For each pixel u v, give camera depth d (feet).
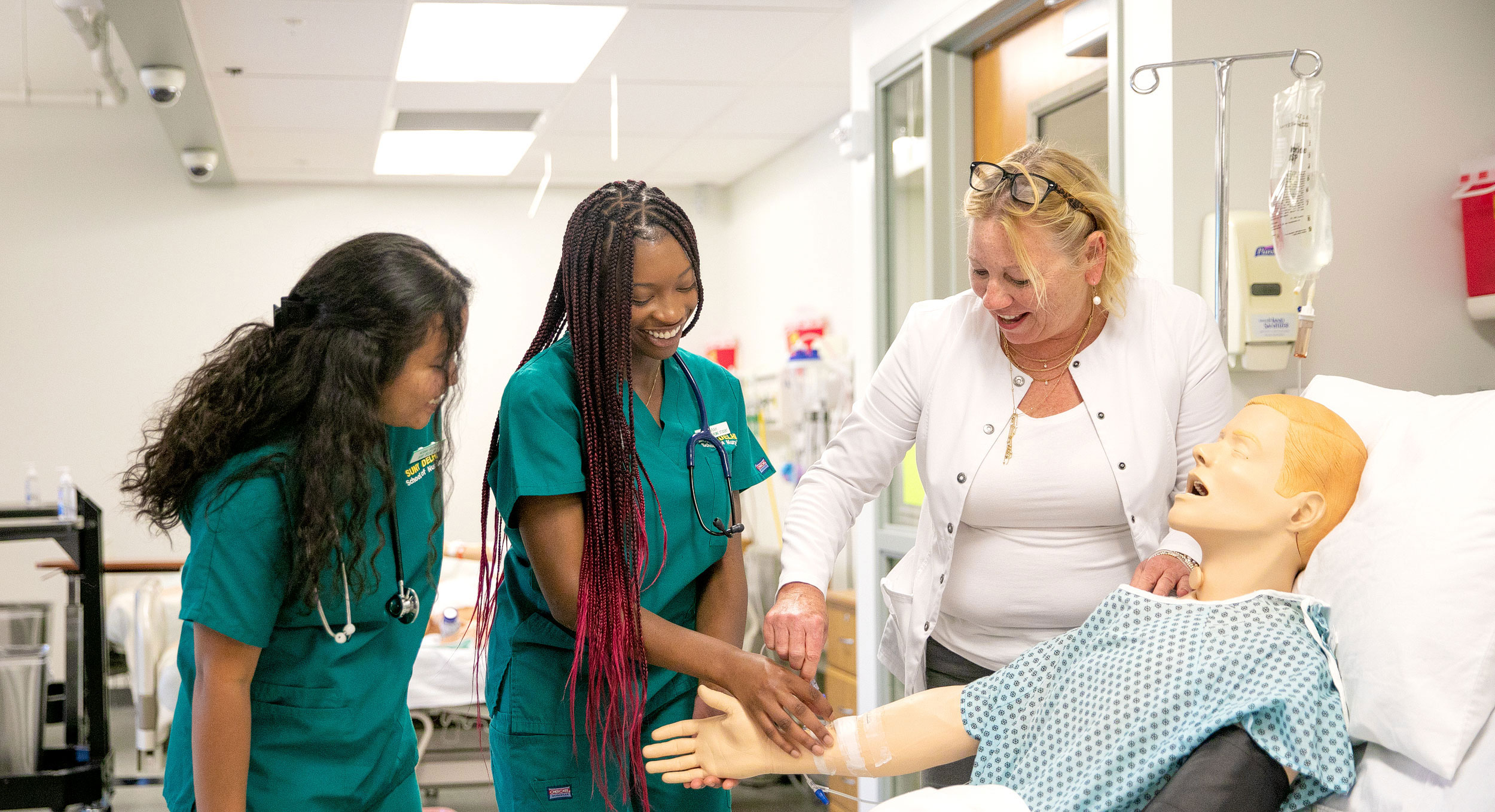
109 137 18.62
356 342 3.85
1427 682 3.52
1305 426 4.23
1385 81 7.07
